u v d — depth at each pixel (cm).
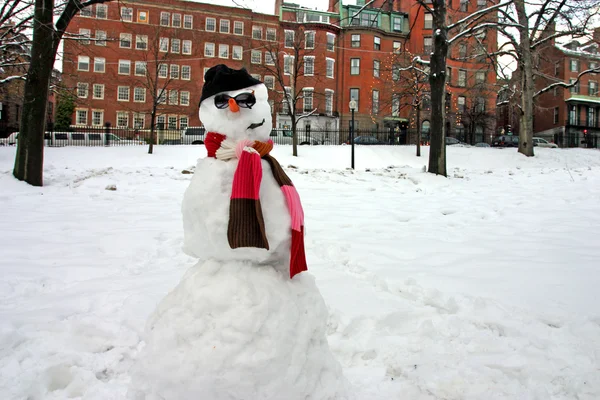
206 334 170
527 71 2519
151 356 175
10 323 315
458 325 330
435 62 1426
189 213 195
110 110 4284
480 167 2317
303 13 4688
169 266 477
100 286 402
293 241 195
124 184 1120
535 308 355
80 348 291
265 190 196
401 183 1254
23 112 1107
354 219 749
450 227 695
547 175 1353
